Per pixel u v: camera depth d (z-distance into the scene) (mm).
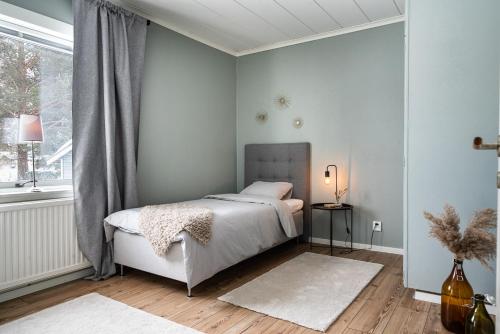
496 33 2059
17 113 2605
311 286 2604
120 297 2424
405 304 2291
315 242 4035
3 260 2299
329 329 1965
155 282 2729
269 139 4391
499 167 1284
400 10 3350
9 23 2500
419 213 2299
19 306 2275
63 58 2891
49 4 2637
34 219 2463
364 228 3721
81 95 2752
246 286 2611
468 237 1855
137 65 3199
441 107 2213
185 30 3832
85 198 2736
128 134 3021
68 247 2672
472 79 2123
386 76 3568
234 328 1969
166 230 2393
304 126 4098
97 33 2854
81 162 2725
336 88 3871
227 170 4523
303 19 3553
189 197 3922
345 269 3016
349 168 3801
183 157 3844
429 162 2258
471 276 2135
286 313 2143
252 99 4531
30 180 2684
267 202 3393
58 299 2389
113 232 2863
